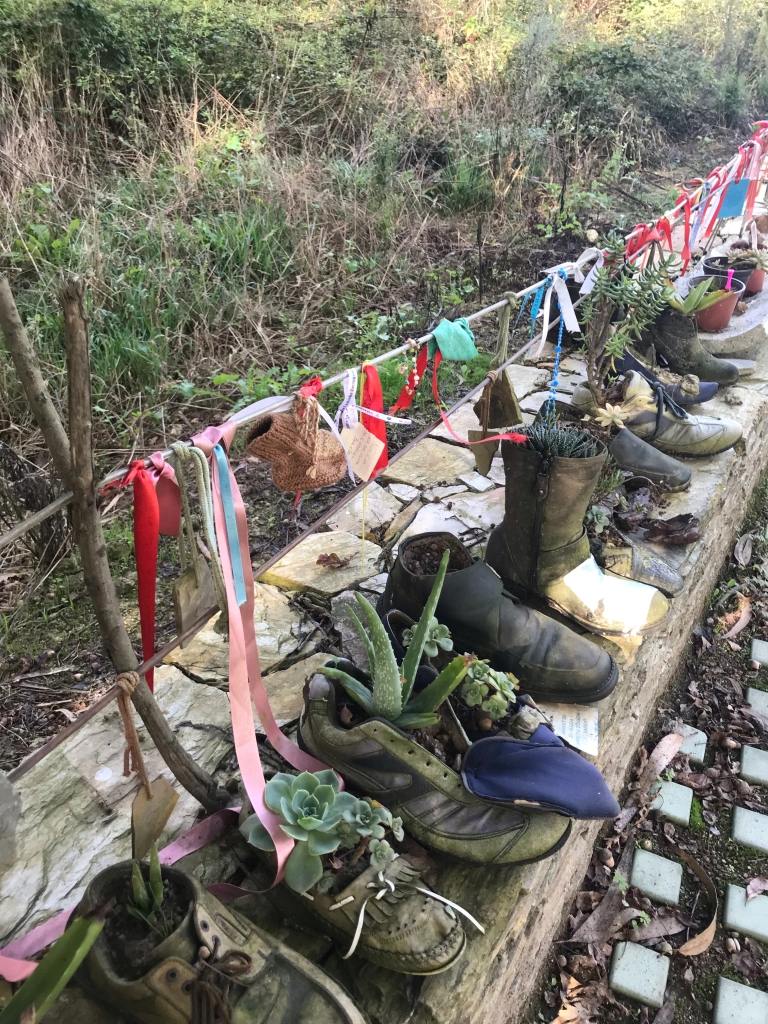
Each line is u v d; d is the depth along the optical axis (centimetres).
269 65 566
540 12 743
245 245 375
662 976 169
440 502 235
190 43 558
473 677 132
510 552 178
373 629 118
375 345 339
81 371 86
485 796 120
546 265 430
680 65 762
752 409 279
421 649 131
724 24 855
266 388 286
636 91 717
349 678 128
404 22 671
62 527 212
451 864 129
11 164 393
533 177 524
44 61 491
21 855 132
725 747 222
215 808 133
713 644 258
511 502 173
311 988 101
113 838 135
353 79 566
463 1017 111
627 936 177
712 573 263
